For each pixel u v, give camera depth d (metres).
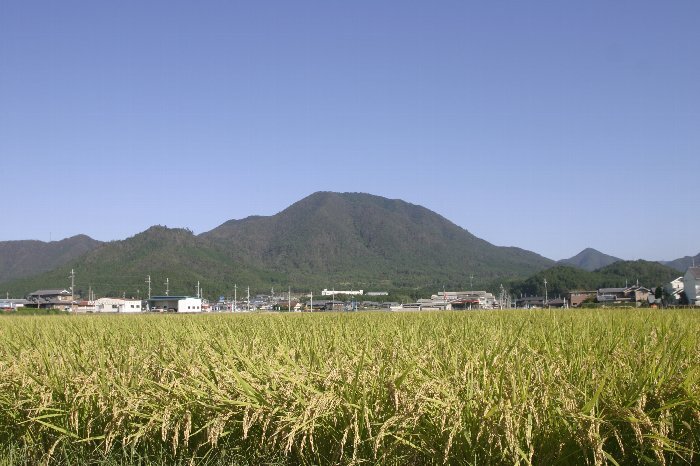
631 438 4.76
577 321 12.31
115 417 5.78
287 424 5.18
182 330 12.01
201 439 5.82
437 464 4.96
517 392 4.87
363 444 5.26
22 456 6.14
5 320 23.70
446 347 7.05
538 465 4.78
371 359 6.08
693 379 4.71
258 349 7.45
